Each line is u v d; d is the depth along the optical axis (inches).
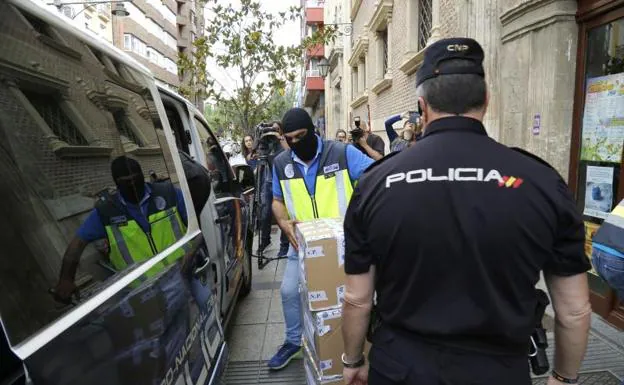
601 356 130.3
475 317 49.4
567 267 50.8
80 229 52.5
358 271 56.7
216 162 169.5
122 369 48.0
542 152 173.5
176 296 69.0
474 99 54.4
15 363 36.2
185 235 86.5
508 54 197.0
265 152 246.5
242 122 433.7
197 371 71.2
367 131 315.9
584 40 162.7
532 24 177.8
